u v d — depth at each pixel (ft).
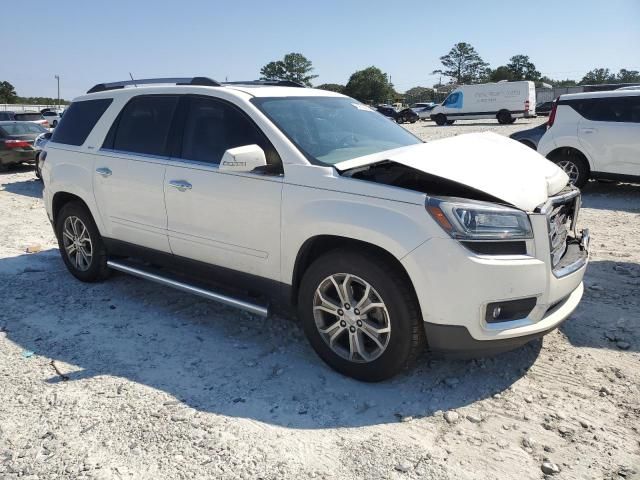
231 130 13.21
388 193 10.55
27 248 22.11
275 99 13.64
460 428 9.87
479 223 9.96
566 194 11.81
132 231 15.43
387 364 10.85
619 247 20.81
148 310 15.40
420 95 307.58
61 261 20.27
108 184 15.71
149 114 15.21
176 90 14.67
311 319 11.74
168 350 12.98
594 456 9.07
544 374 11.60
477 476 8.65
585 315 14.40
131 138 15.53
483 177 10.62
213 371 11.98
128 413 10.39
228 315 14.98
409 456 9.11
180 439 9.61
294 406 10.59
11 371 12.03
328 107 14.61
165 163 14.26
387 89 353.10
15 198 35.63
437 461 8.99
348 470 8.80
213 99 13.75
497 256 10.05
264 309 12.54
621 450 9.20
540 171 11.82
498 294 10.00
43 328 14.25
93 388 11.29
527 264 10.14
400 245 10.18
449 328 10.17
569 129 32.30
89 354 12.79
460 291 9.95
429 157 11.14
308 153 12.12
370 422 10.09
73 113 17.71
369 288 10.79
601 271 17.84
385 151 12.95
